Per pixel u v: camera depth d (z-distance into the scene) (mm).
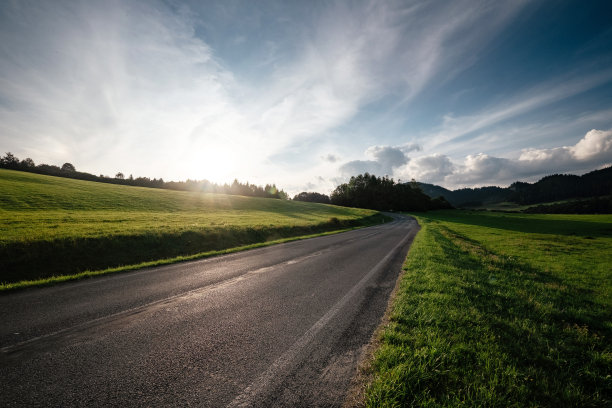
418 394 2520
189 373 2992
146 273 8125
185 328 4191
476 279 7160
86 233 13031
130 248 12836
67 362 3176
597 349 3609
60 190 33062
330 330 4117
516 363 3031
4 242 10133
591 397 2588
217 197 54156
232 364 3178
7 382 2775
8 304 5254
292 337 3887
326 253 12250
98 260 11258
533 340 3676
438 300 5195
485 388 2539
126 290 6297
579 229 34062
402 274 8070
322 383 2811
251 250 13273
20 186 30875
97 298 5688
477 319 4207
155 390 2695
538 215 82375
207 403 2521
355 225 36500
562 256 13398
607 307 5672
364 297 5801
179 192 54812
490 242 19156
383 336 3762
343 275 7918
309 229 25906
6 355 3318
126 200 34438
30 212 20516
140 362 3203
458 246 15258
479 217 70375
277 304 5344
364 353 3408
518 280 7551
